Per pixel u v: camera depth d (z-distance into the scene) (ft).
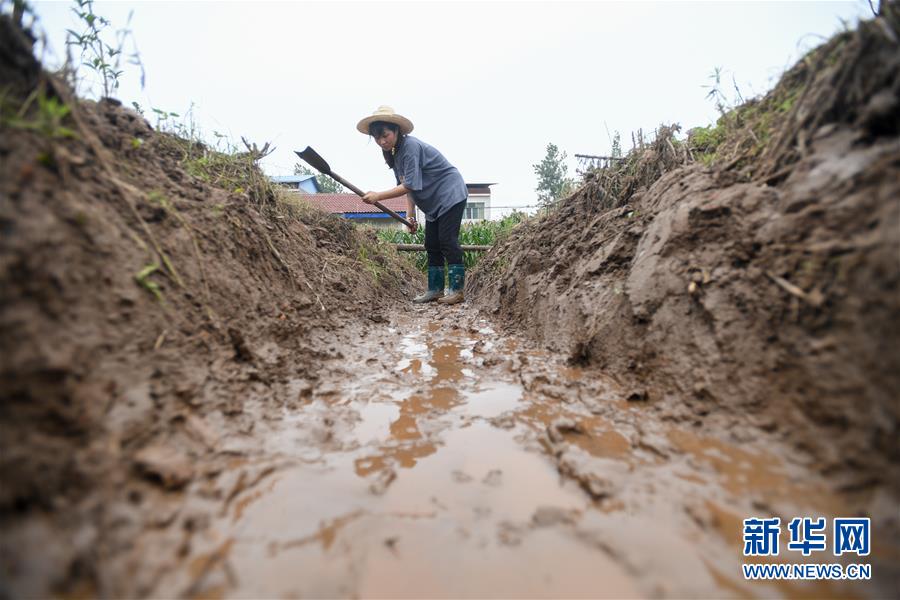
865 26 4.14
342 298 10.93
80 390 3.21
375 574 2.86
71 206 3.92
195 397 4.36
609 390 5.72
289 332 7.24
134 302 4.28
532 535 3.23
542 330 9.30
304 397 5.78
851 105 4.29
